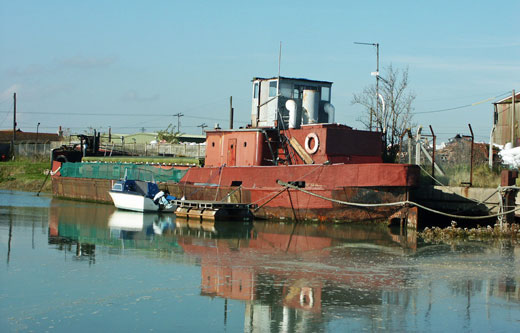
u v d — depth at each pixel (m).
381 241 28.31
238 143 38.00
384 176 31.19
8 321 15.67
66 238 28.45
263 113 38.34
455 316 16.55
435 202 34.38
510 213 30.81
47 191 61.41
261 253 24.92
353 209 32.44
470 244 27.70
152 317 16.16
